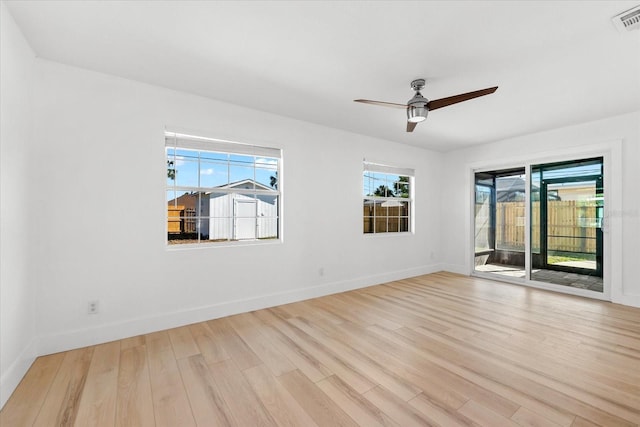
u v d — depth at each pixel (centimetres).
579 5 172
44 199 234
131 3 173
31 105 226
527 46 216
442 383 193
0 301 173
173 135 300
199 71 258
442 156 582
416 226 538
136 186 274
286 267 373
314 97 313
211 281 315
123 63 244
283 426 154
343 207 434
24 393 183
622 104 328
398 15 183
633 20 184
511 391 184
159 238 285
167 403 174
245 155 347
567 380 196
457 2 171
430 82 277
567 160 420
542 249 449
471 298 393
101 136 258
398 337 266
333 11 180
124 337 265
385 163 488
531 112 352
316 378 200
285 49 223
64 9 178
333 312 336
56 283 238
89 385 192
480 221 541
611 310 339
